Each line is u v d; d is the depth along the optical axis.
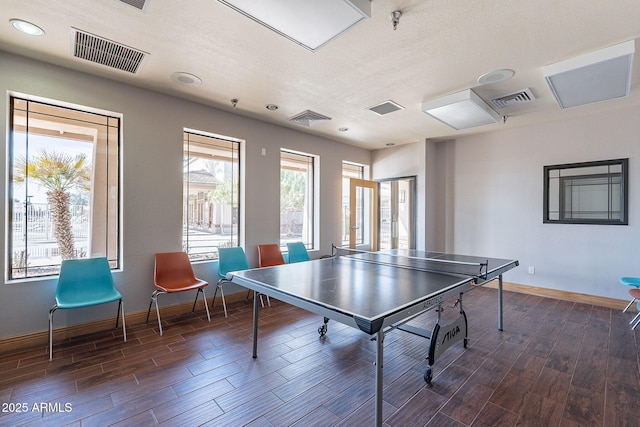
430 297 1.88
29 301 2.68
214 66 2.76
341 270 2.78
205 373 2.29
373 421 1.77
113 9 1.98
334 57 2.58
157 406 1.89
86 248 3.10
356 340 2.92
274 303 4.13
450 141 5.46
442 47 2.42
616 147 3.87
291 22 1.95
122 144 3.16
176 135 3.53
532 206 4.56
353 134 5.12
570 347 2.75
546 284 4.44
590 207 4.07
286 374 2.29
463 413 1.85
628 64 2.47
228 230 4.20
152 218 3.37
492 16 2.03
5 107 2.55
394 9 1.96
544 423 1.76
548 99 3.50
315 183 5.34
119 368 2.34
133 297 3.25
